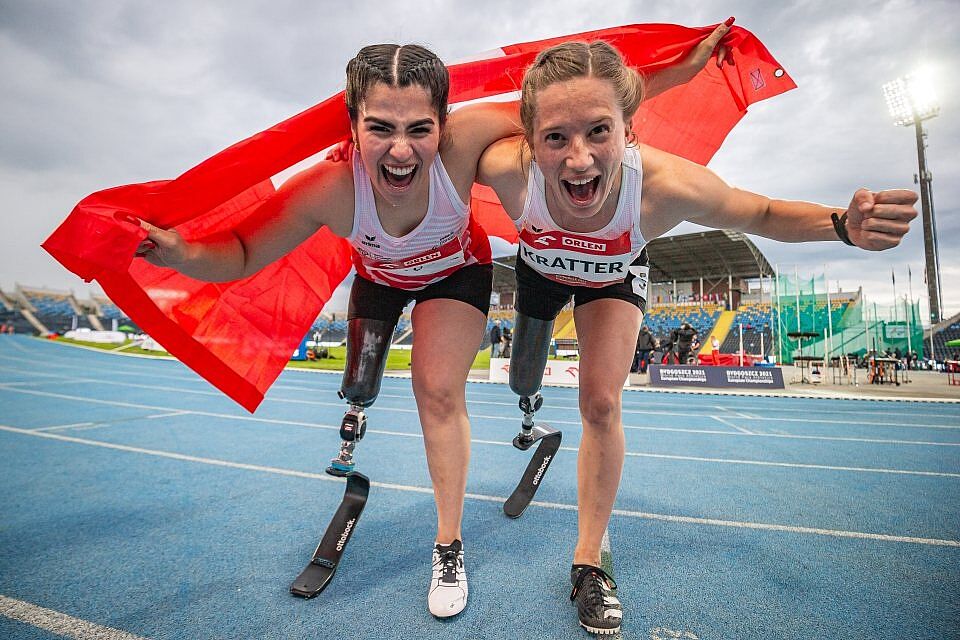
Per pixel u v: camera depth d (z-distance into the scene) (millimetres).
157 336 1892
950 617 1793
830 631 1706
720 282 32750
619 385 1873
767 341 25375
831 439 5598
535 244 1836
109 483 3387
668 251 28906
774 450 4895
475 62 1953
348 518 2271
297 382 11938
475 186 2785
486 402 8758
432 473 1968
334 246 2600
